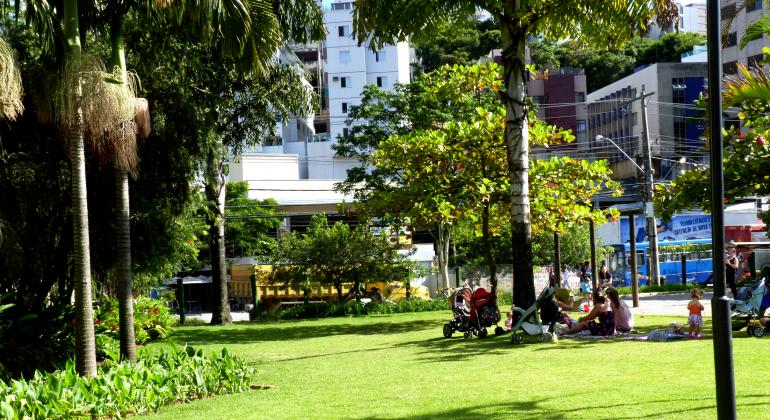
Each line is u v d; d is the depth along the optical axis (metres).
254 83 23.25
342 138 30.89
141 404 8.45
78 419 7.64
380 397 8.73
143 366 9.28
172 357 9.83
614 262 38.88
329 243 30.23
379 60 77.12
